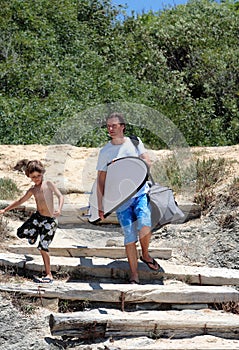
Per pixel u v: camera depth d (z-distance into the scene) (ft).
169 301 31.99
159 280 34.19
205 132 80.28
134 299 31.60
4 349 28.91
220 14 107.65
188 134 78.38
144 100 78.07
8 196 42.14
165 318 30.14
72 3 99.66
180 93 84.99
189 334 30.12
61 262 34.06
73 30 91.30
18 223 39.29
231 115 85.40
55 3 93.20
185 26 100.37
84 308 31.19
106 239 37.04
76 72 80.53
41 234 32.37
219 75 90.58
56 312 30.73
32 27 87.61
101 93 77.71
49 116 68.44
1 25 84.17
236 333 30.35
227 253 37.70
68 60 83.87
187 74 94.17
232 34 103.04
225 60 93.66
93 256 35.78
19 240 36.99
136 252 33.32
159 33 99.96
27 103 71.05
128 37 96.68
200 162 45.78
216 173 43.83
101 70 84.28
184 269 35.24
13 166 48.73
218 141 78.95
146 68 90.89
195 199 41.60
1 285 31.22
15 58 80.23
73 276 33.63
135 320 29.63
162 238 39.37
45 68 78.02
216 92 89.76
